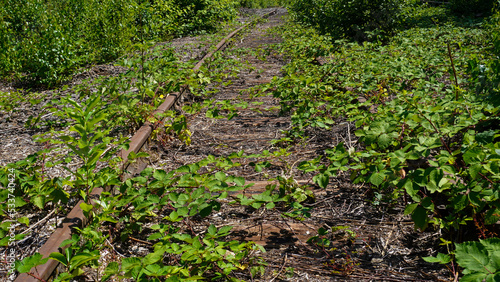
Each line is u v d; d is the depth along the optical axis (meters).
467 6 13.94
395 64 5.48
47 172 3.61
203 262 2.35
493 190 2.24
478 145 2.59
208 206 2.66
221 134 4.79
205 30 13.76
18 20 9.21
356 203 3.20
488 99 3.32
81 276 2.44
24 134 4.70
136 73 5.41
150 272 2.06
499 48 4.44
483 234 2.36
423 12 13.21
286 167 3.84
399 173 2.89
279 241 2.80
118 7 10.23
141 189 2.92
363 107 4.80
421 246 2.66
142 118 4.61
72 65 7.44
